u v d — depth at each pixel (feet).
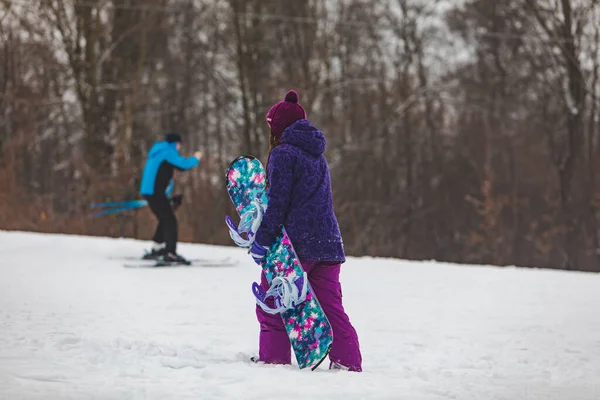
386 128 171.42
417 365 22.09
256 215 20.34
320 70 160.97
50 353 20.53
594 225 161.17
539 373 21.70
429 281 47.16
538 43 165.07
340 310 20.53
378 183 171.53
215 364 19.93
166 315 30.73
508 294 41.86
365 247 165.58
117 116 142.31
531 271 54.70
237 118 161.79
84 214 123.85
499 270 54.70
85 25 137.90
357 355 20.52
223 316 30.89
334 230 20.62
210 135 168.35
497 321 32.24
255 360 21.18
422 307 35.96
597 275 53.31
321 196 20.51
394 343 26.16
